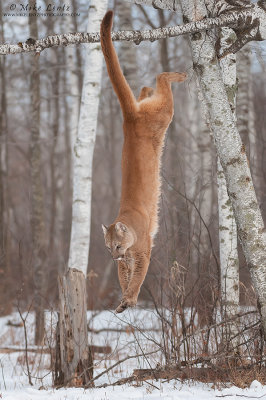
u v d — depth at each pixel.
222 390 9.30
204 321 11.60
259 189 16.72
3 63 24.72
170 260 12.73
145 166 9.55
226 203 11.16
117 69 9.37
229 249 11.09
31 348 14.74
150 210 9.60
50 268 22.73
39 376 12.00
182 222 14.17
